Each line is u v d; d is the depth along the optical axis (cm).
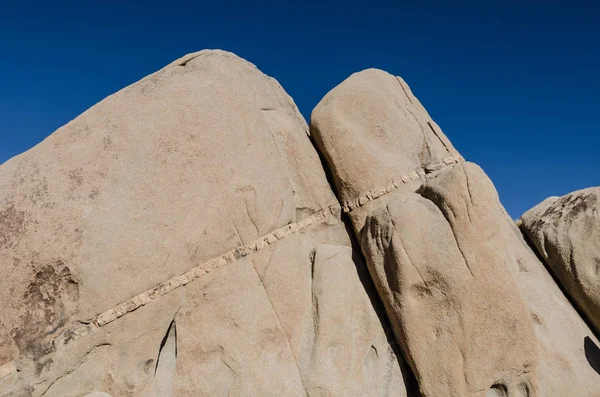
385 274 596
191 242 579
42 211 541
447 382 561
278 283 608
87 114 588
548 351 600
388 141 712
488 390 570
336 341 587
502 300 571
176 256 570
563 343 612
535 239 727
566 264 669
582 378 589
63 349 523
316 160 718
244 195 616
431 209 589
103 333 537
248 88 673
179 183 588
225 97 636
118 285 544
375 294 639
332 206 700
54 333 526
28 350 517
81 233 541
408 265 571
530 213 780
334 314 596
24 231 534
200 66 645
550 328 620
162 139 592
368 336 608
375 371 600
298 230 661
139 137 586
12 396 501
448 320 569
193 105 614
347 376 576
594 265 644
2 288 520
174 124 601
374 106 721
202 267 580
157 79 620
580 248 659
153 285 557
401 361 609
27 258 529
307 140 727
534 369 578
